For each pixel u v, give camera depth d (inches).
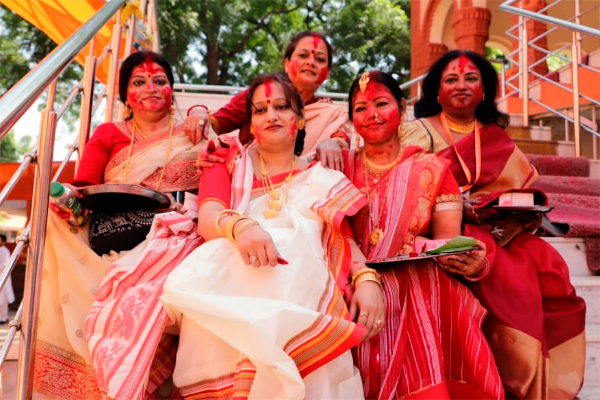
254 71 769.6
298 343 73.9
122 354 78.3
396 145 105.6
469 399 85.4
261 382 71.2
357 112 103.5
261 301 74.6
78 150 125.2
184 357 78.5
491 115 132.6
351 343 75.6
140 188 96.3
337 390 77.9
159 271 88.6
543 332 95.9
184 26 642.2
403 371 84.2
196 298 75.3
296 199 92.7
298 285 79.0
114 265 91.7
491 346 96.0
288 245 82.3
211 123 133.7
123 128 120.0
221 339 75.2
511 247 107.4
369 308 83.7
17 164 364.2
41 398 87.5
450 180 100.3
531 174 133.5
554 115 291.3
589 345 116.6
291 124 97.3
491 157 128.3
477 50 409.4
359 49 709.9
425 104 136.4
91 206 99.2
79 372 89.4
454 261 92.7
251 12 722.2
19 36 628.7
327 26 725.3
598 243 149.9
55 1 272.7
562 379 101.0
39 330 90.4
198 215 91.4
